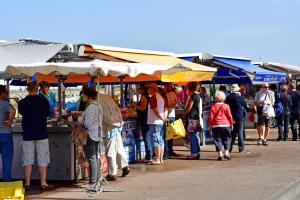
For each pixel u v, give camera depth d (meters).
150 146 14.64
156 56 15.71
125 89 19.89
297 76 31.98
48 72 10.40
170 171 13.19
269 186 10.95
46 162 11.02
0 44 13.66
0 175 12.16
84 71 10.24
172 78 14.52
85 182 11.80
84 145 10.68
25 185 10.91
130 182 11.63
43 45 13.20
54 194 10.46
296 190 10.84
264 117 19.22
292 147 18.47
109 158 11.75
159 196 9.98
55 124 11.99
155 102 14.07
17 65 10.55
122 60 13.57
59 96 11.98
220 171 13.12
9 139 11.09
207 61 19.22
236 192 10.31
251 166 13.96
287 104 20.50
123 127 13.98
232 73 20.41
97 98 10.76
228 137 15.35
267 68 27.97
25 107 10.84
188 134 15.86
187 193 10.26
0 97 11.12
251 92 26.88
